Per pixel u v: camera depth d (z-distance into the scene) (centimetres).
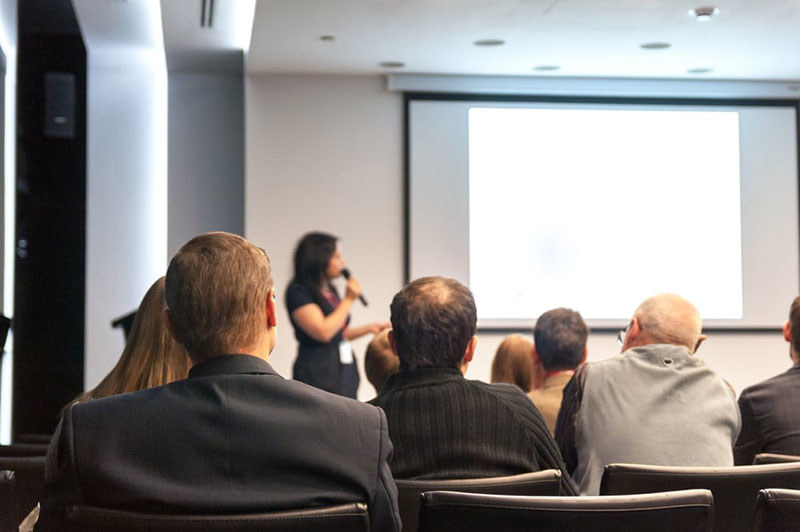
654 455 236
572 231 777
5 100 814
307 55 689
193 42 696
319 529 122
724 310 789
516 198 771
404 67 729
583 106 777
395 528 134
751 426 264
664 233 786
